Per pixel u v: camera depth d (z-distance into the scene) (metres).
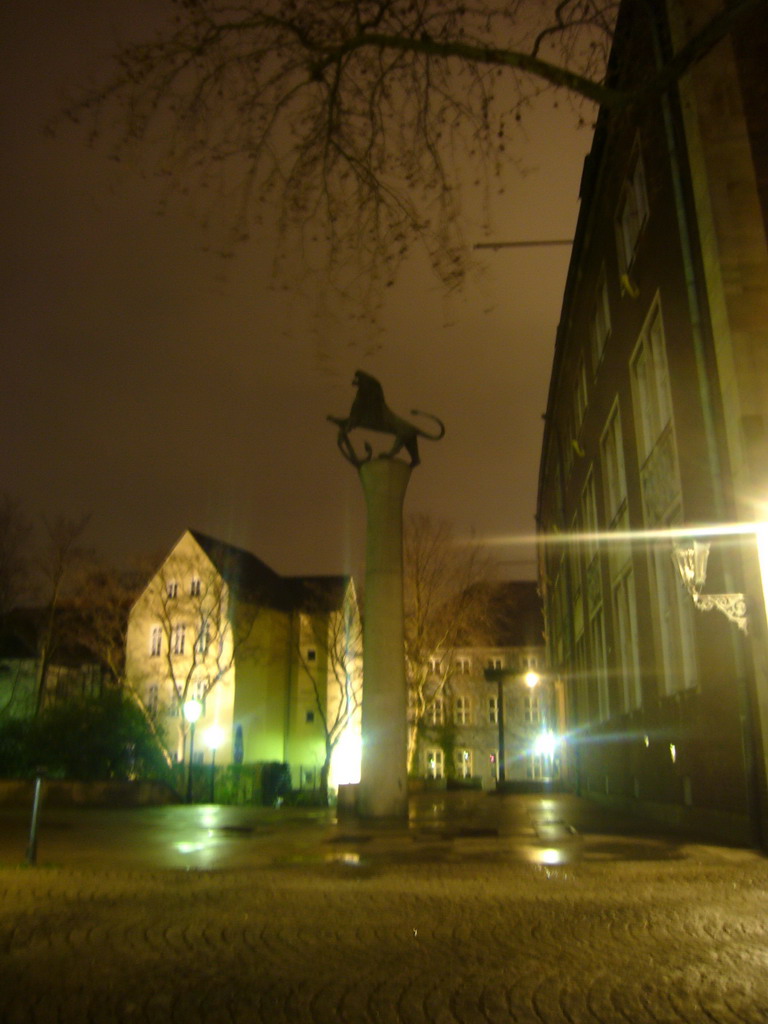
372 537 19.80
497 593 51.41
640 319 18.23
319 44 8.62
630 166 18.72
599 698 26.70
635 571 19.45
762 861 10.58
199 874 9.51
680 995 4.93
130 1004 4.76
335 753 60.00
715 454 13.09
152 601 54.41
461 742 65.19
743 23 13.70
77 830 15.78
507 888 8.54
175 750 51.03
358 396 20.39
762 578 11.33
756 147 13.33
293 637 63.75
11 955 5.76
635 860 10.78
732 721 12.94
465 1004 4.78
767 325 12.69
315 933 6.45
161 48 8.68
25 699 45.44
